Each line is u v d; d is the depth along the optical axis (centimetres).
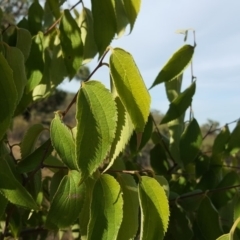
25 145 31
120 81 23
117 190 24
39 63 35
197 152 40
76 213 26
